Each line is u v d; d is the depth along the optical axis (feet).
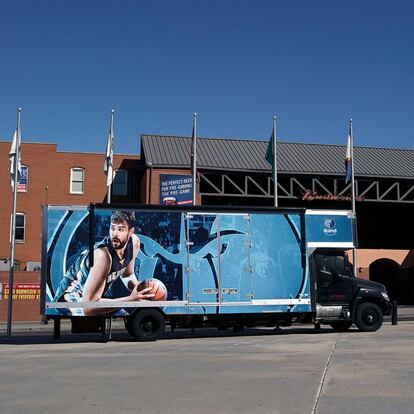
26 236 129.80
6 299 101.09
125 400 25.66
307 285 59.11
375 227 167.22
